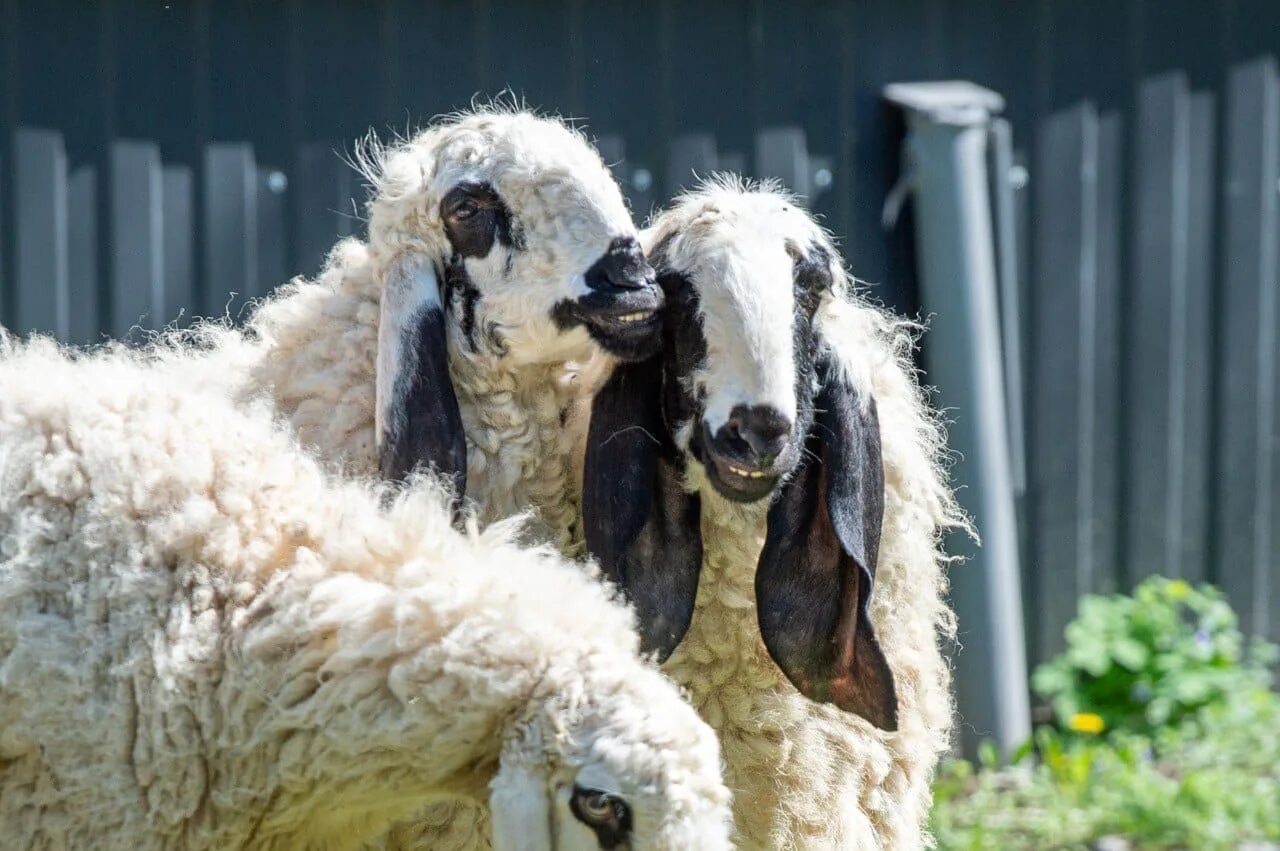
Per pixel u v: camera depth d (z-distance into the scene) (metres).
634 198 9.22
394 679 3.58
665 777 3.38
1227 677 9.82
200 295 8.86
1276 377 10.16
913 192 9.39
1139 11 9.79
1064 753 9.51
